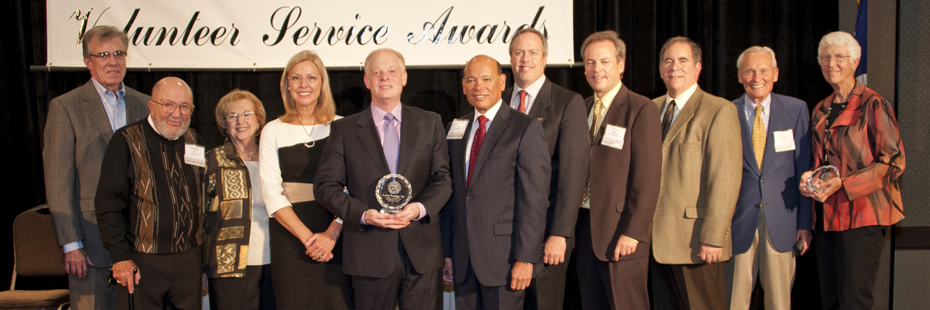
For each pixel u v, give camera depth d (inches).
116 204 76.5
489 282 73.5
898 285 109.5
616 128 80.7
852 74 90.8
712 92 117.9
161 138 80.2
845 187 87.2
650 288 113.3
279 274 81.9
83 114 86.7
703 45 116.2
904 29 109.5
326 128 85.2
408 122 77.5
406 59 112.0
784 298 92.4
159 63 109.3
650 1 116.3
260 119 92.1
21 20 112.3
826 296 95.0
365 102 115.9
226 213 84.3
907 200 109.1
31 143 113.8
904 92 109.4
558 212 75.4
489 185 74.3
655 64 117.1
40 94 112.9
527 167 72.8
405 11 111.6
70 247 84.5
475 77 76.3
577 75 116.7
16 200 115.0
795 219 91.7
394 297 75.0
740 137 85.1
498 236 74.1
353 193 74.8
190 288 81.4
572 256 115.3
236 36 110.0
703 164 85.4
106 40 87.3
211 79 114.0
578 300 116.6
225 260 83.2
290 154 82.7
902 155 86.0
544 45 85.9
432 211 72.8
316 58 85.2
